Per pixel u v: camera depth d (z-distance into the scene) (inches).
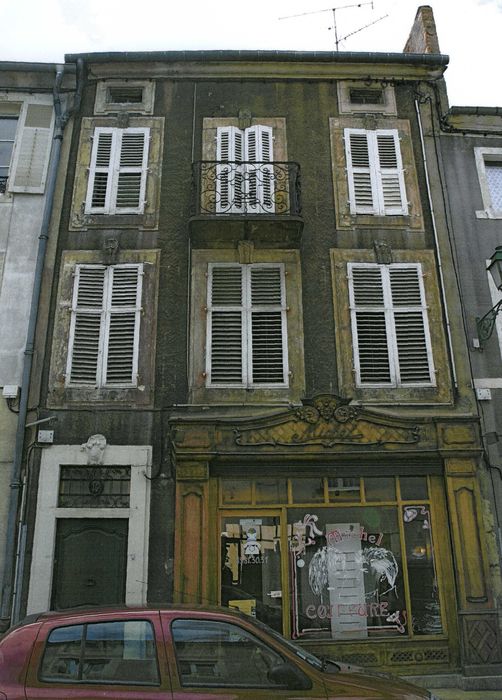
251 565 342.3
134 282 396.5
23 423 357.4
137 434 361.4
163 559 338.3
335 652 326.3
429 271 407.5
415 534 350.0
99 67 456.1
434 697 175.0
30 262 400.2
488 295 402.9
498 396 378.0
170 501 348.8
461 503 344.8
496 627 325.4
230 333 387.5
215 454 344.5
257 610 334.6
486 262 410.9
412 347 388.8
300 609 336.2
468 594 330.0
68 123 441.7
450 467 350.6
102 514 344.8
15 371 372.8
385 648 327.6
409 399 375.9
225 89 455.5
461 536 339.6
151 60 452.1
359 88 459.8
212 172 419.5
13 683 155.2
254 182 418.6
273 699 158.1
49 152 434.0
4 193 419.2
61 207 415.8
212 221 385.1
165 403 368.8
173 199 420.8
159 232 410.3
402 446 352.8
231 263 402.9
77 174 426.3
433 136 445.7
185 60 453.4
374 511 353.4
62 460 353.1
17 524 340.8
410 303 399.5
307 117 449.1
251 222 386.9
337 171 432.5
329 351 385.4
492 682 315.0
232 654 165.5
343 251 409.7
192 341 382.9
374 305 398.3
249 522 348.2
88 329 385.1
